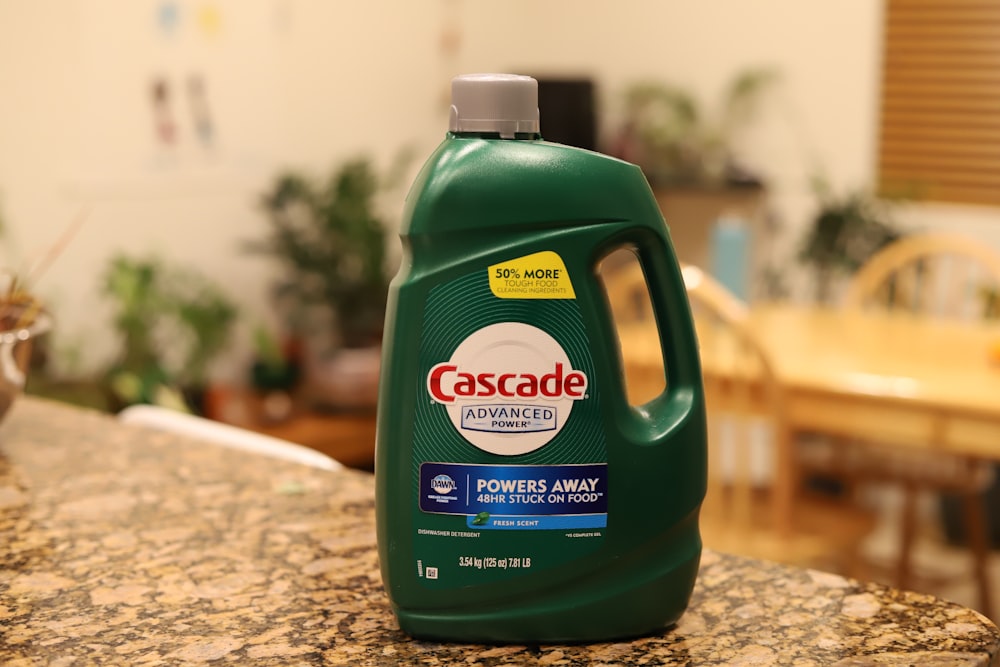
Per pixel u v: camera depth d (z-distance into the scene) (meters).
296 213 3.80
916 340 2.75
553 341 0.66
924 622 0.70
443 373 0.66
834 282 4.14
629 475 0.67
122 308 3.26
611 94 4.75
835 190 4.23
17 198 3.10
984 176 3.91
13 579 0.78
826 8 4.20
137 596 0.75
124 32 3.32
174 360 3.45
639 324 2.48
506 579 0.67
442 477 0.67
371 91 4.11
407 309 0.66
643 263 0.69
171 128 3.47
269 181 3.78
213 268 3.63
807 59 4.26
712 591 0.76
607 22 4.71
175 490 0.99
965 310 3.73
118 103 3.32
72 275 3.24
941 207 4.00
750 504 2.35
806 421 2.44
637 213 0.67
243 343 3.72
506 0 4.70
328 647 0.67
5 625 0.70
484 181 0.65
